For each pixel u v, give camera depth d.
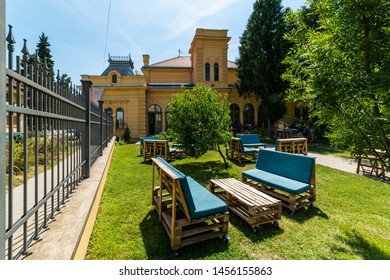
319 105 2.69
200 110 7.42
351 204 4.34
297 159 4.47
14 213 2.99
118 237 2.96
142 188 5.12
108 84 19.89
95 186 3.78
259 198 3.51
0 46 1.40
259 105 23.34
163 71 25.19
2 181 1.47
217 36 22.55
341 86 2.24
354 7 2.22
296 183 4.13
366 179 6.20
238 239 3.05
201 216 2.81
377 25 2.22
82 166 4.29
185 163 8.40
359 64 2.31
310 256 2.67
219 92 22.38
